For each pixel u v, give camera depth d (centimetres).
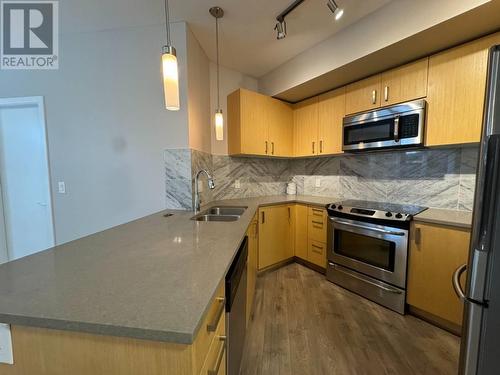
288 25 204
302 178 356
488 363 85
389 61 201
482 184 83
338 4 176
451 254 167
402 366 144
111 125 217
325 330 178
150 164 216
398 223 194
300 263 311
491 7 135
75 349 61
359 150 240
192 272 84
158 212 204
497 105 78
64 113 220
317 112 289
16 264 92
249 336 172
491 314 83
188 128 208
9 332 63
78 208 227
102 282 77
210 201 278
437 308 175
